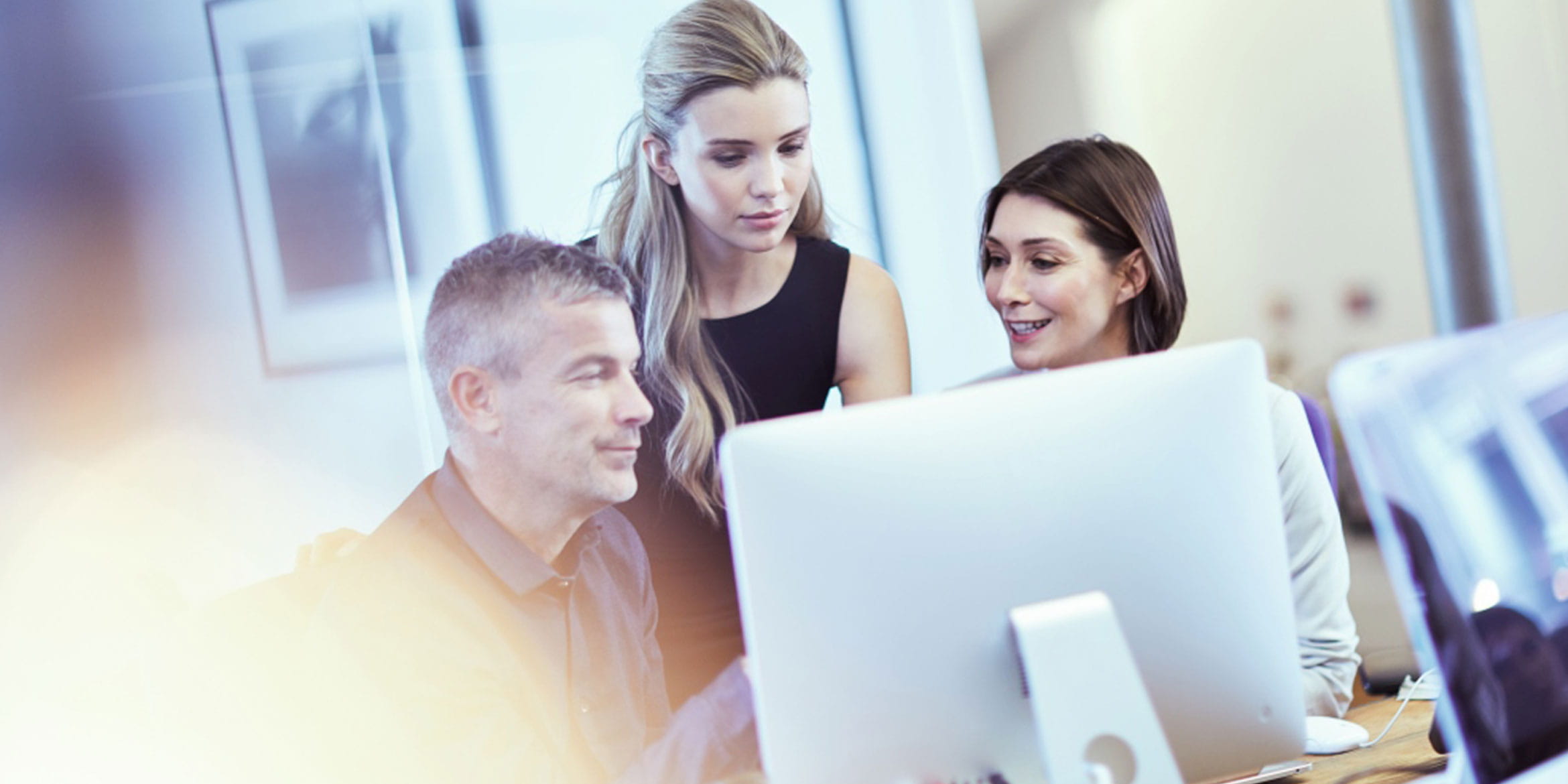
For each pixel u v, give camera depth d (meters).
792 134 2.33
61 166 2.19
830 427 1.04
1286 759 1.16
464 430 2.07
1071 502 1.08
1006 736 1.07
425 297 2.26
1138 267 1.85
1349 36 3.04
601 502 2.12
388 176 2.25
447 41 2.26
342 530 2.21
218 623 1.88
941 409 1.06
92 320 2.19
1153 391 1.11
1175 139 2.93
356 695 1.84
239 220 2.22
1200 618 1.11
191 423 2.20
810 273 2.36
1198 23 2.91
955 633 1.05
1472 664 1.19
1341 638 1.62
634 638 2.07
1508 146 3.14
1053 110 2.78
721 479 2.30
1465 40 3.07
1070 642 1.03
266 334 2.22
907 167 2.42
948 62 2.44
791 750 1.02
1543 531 1.23
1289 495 1.66
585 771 1.89
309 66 2.24
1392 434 1.30
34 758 1.85
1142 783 1.02
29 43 2.18
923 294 2.43
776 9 2.35
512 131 2.27
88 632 2.13
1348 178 3.07
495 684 1.86
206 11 2.22
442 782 1.81
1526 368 1.28
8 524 2.15
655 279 2.29
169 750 1.84
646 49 2.29
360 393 2.24
